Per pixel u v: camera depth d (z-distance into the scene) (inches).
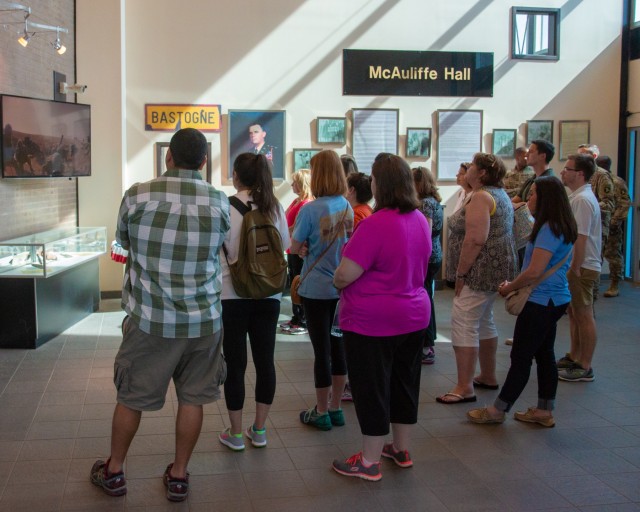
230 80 323.6
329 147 334.0
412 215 130.6
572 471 139.8
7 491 128.9
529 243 160.1
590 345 197.5
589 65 354.0
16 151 238.4
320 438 156.4
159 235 119.8
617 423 166.2
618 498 128.4
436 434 158.9
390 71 336.2
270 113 326.6
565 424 165.6
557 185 154.7
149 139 320.2
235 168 143.3
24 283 229.0
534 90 350.6
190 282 122.5
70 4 296.5
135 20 314.7
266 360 147.9
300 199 235.1
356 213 175.5
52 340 242.4
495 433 159.6
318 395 159.8
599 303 310.8
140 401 123.6
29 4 253.0
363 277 129.4
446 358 222.4
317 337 156.8
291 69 327.9
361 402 132.3
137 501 126.1
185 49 318.7
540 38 350.9
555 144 354.0
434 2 337.7
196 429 126.6
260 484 133.4
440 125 342.3
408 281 129.3
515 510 123.9
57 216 288.0
